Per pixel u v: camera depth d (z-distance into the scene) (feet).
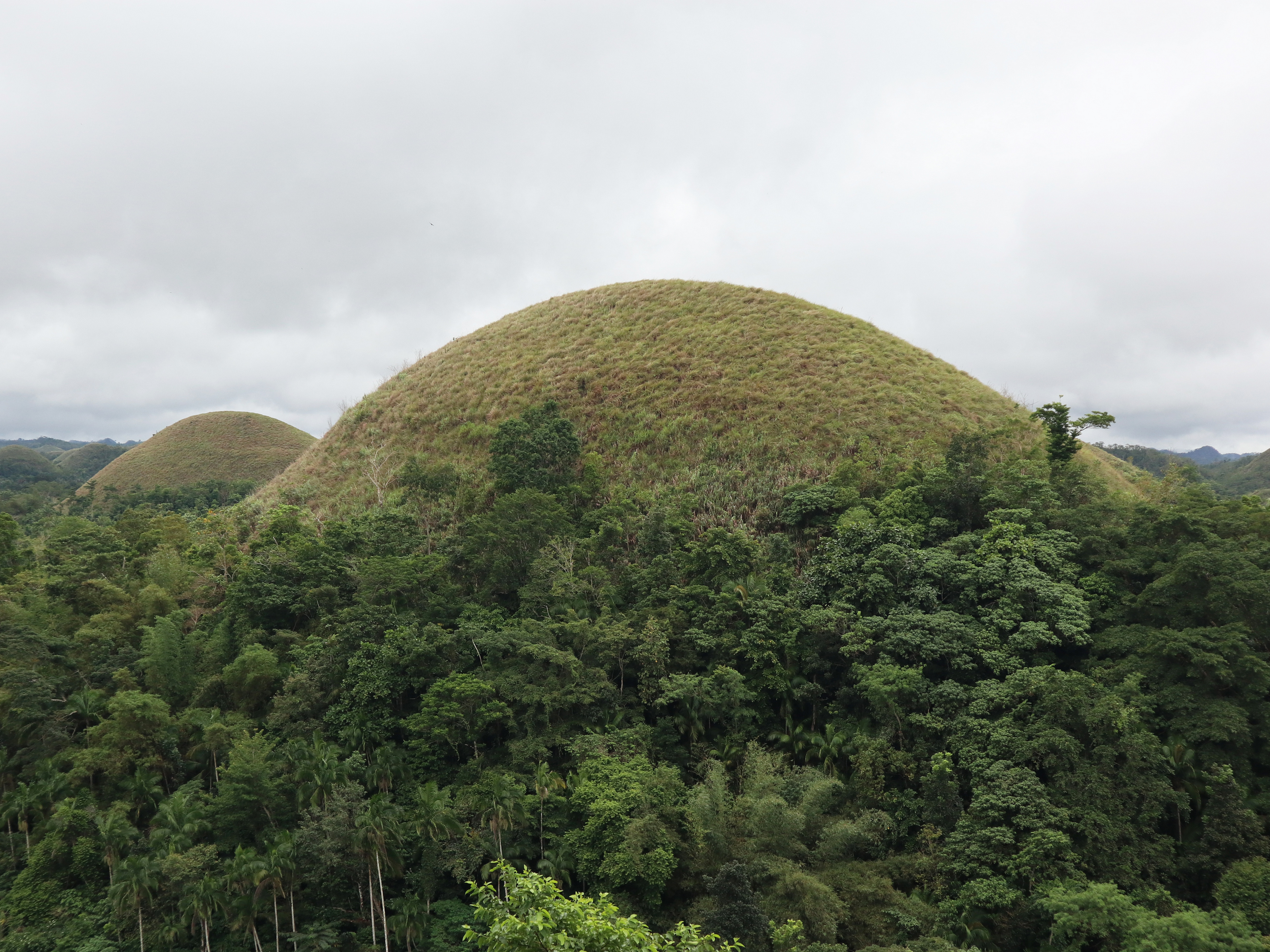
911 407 220.43
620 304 313.32
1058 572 135.54
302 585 169.89
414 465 213.66
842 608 137.08
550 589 153.07
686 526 179.93
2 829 132.87
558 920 42.68
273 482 294.87
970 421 216.33
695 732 129.59
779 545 166.91
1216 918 82.58
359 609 147.33
